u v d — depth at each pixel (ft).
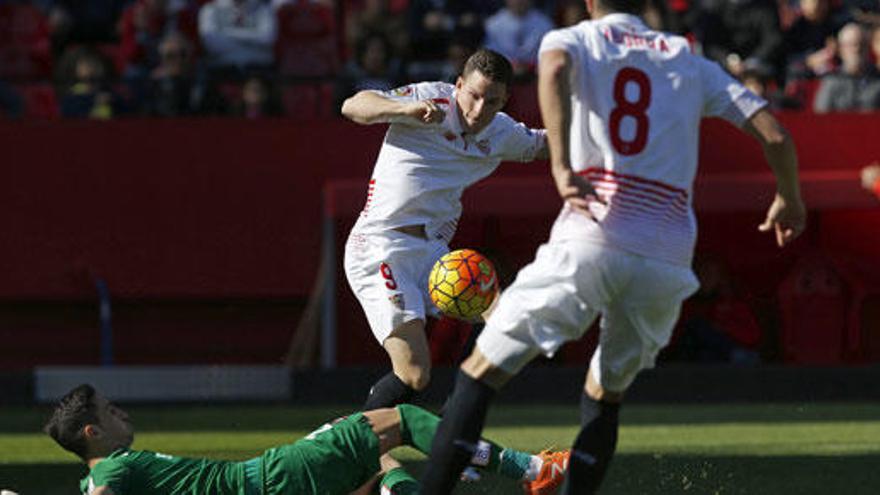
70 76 161.07
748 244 144.46
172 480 63.05
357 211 137.59
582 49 57.52
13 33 170.30
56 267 145.48
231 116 150.00
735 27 163.53
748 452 96.94
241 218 145.79
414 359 75.15
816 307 144.05
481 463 68.69
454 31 162.81
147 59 165.78
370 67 155.22
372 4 162.91
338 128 145.38
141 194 145.79
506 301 58.65
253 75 151.12
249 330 147.54
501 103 74.95
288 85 156.35
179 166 145.79
